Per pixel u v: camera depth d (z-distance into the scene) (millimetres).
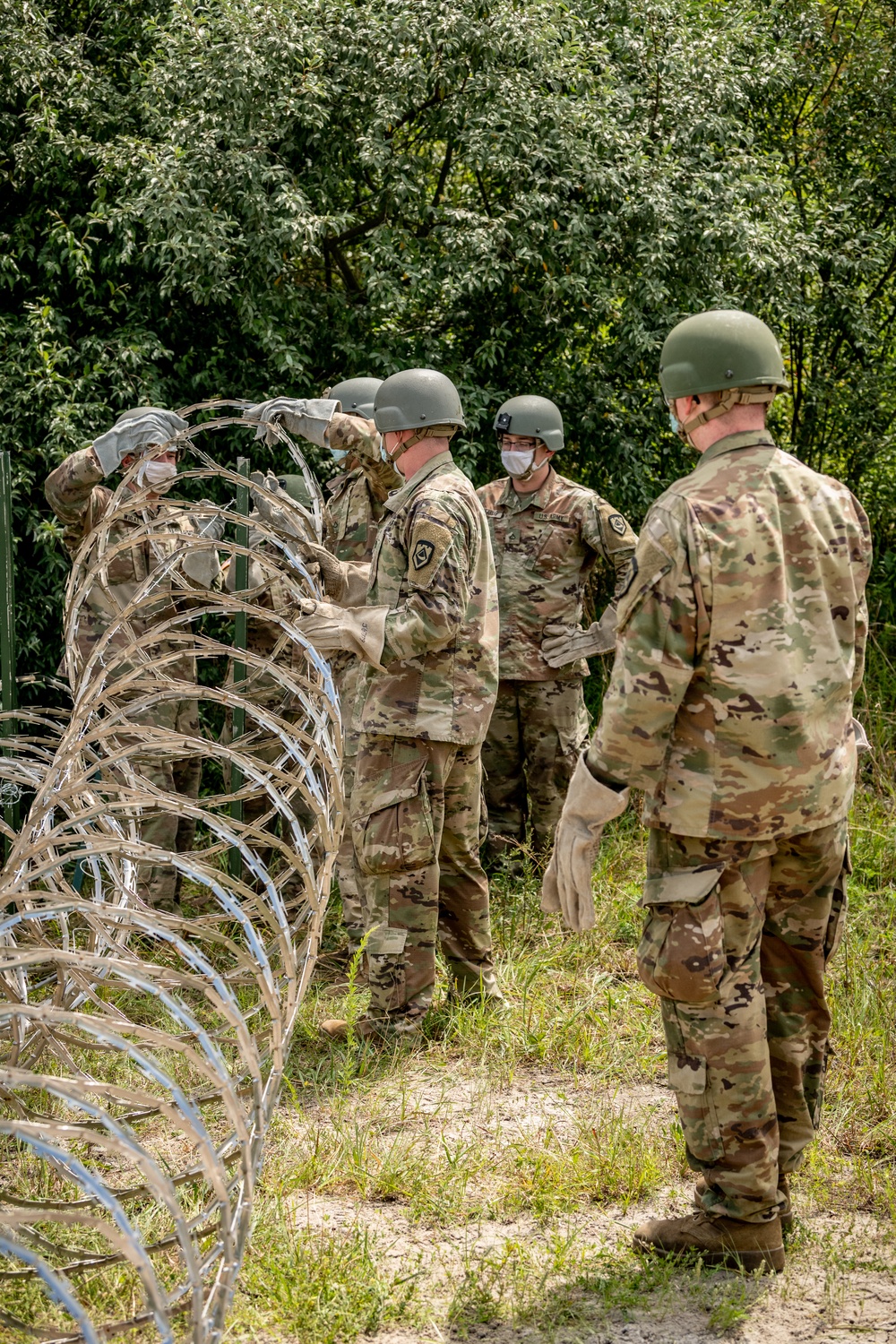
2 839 5336
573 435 7797
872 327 9406
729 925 2531
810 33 9289
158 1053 3658
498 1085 3707
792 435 9719
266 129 6863
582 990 4387
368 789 3836
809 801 2477
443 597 3574
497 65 7086
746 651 2414
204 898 5211
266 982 2590
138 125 7270
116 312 7117
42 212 6930
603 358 7793
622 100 7586
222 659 6848
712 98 7789
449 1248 2822
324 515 4879
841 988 4215
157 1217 2873
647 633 2418
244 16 6688
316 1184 3109
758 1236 2650
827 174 9539
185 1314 2498
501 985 4410
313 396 7355
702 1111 2592
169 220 6430
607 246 7406
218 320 7293
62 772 3441
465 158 7066
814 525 2512
